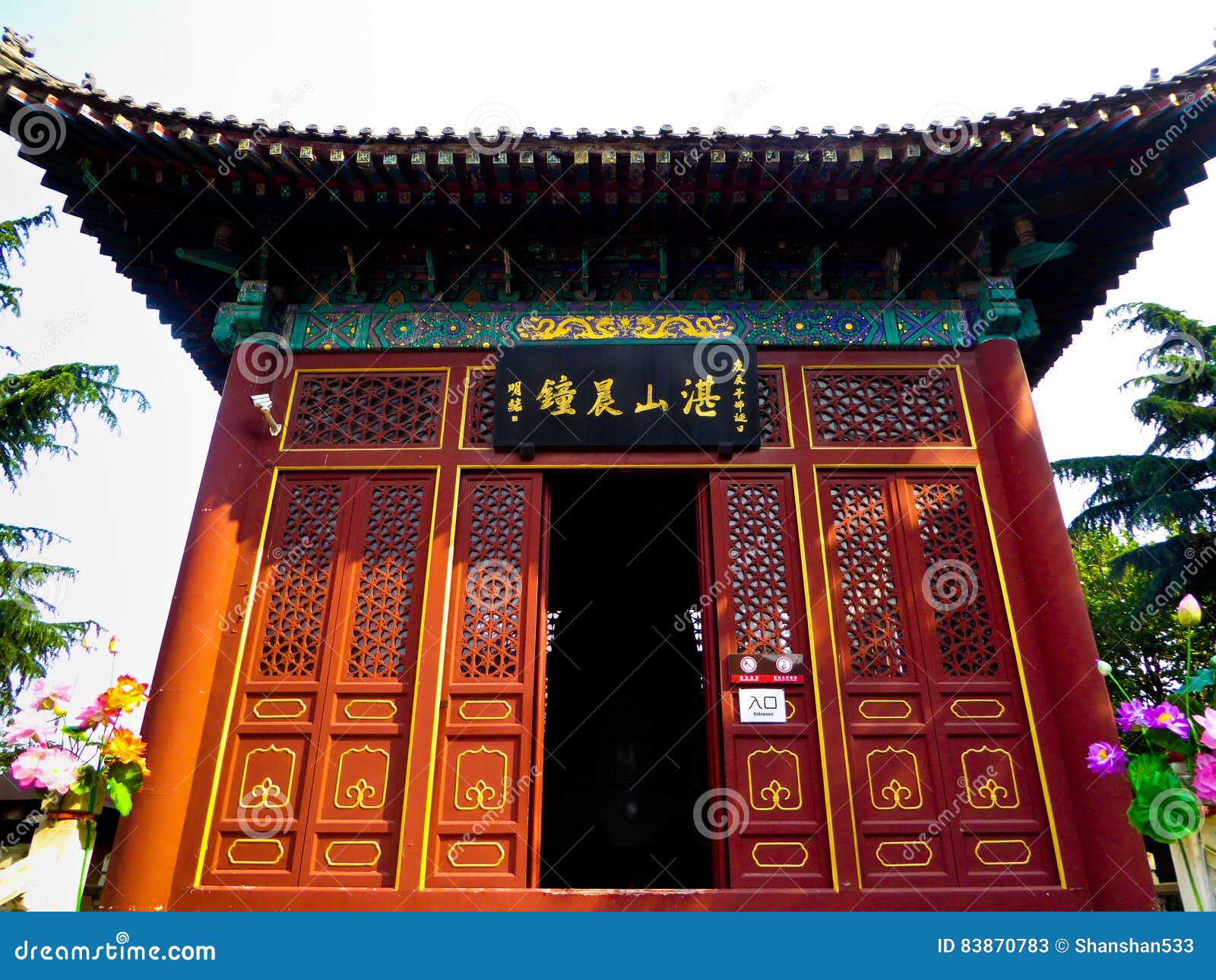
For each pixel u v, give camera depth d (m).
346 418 9.17
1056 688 7.88
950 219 9.36
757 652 8.14
